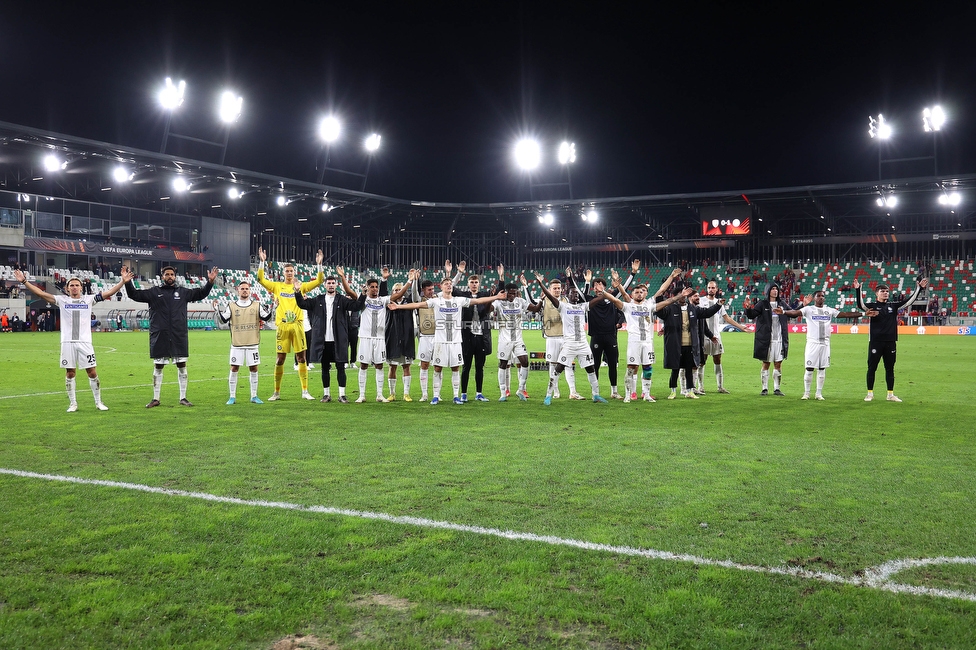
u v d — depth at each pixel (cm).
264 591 366
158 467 656
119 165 4584
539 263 7175
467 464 671
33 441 795
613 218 6638
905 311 5103
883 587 372
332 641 315
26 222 4788
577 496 552
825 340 1255
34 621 332
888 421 977
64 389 1350
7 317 4381
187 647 309
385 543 440
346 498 546
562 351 1190
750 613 341
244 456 709
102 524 477
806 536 454
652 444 782
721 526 475
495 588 370
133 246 5328
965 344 3375
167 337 1111
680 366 1277
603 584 375
